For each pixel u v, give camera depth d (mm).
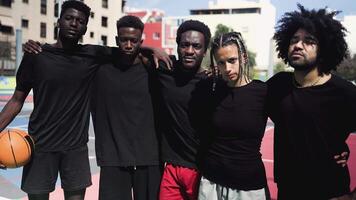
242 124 3162
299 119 2875
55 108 3760
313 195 2910
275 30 3148
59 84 3727
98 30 54750
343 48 2889
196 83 3525
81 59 3787
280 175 3062
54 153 3832
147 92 3785
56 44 3842
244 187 3203
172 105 3586
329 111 2807
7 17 44031
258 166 3246
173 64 3682
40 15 47844
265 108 3180
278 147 3057
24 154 3691
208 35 3547
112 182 3844
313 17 2912
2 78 28281
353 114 2787
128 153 3781
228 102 3217
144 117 3801
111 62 3830
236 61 3156
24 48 3750
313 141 2850
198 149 3529
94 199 5863
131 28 3637
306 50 2844
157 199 3842
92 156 9023
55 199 5762
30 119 3875
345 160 2928
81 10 3740
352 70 38844
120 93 3766
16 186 6754
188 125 3531
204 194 3371
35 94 3781
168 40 58312
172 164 3652
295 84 2975
